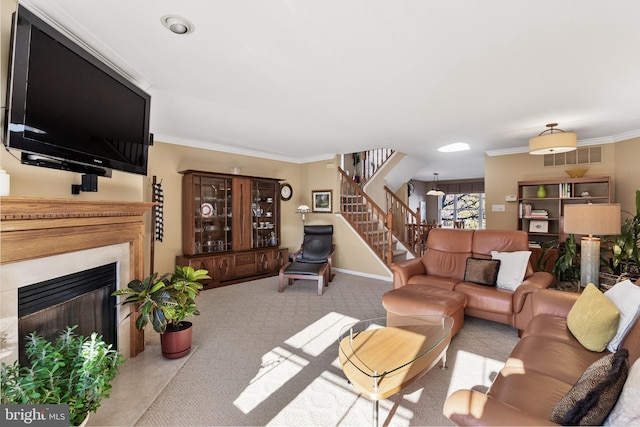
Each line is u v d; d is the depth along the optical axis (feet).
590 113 11.05
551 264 13.65
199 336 9.48
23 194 5.28
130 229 7.89
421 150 18.44
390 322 8.22
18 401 3.95
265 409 6.00
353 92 9.14
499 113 11.10
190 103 10.10
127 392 6.46
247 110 10.85
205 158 16.55
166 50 6.70
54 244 5.49
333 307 12.35
